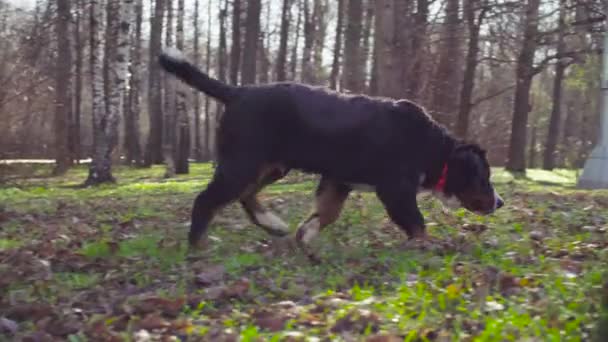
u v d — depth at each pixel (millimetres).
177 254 3068
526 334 2102
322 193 3275
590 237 3275
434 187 3285
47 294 2566
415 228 3158
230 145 3084
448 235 3357
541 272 2658
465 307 2316
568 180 8930
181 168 11852
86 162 14914
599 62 9477
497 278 2562
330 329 2188
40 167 10812
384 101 3152
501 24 8500
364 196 4676
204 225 3127
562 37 8703
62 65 10609
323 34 15922
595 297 2295
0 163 7832
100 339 2180
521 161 10734
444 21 7457
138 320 2271
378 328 2186
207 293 2492
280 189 5879
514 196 4914
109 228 3836
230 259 2930
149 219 4152
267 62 16594
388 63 6023
